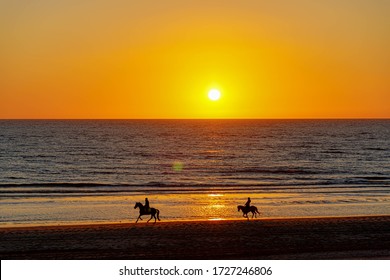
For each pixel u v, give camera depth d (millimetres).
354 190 47156
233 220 30734
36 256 22656
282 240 25656
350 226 28875
